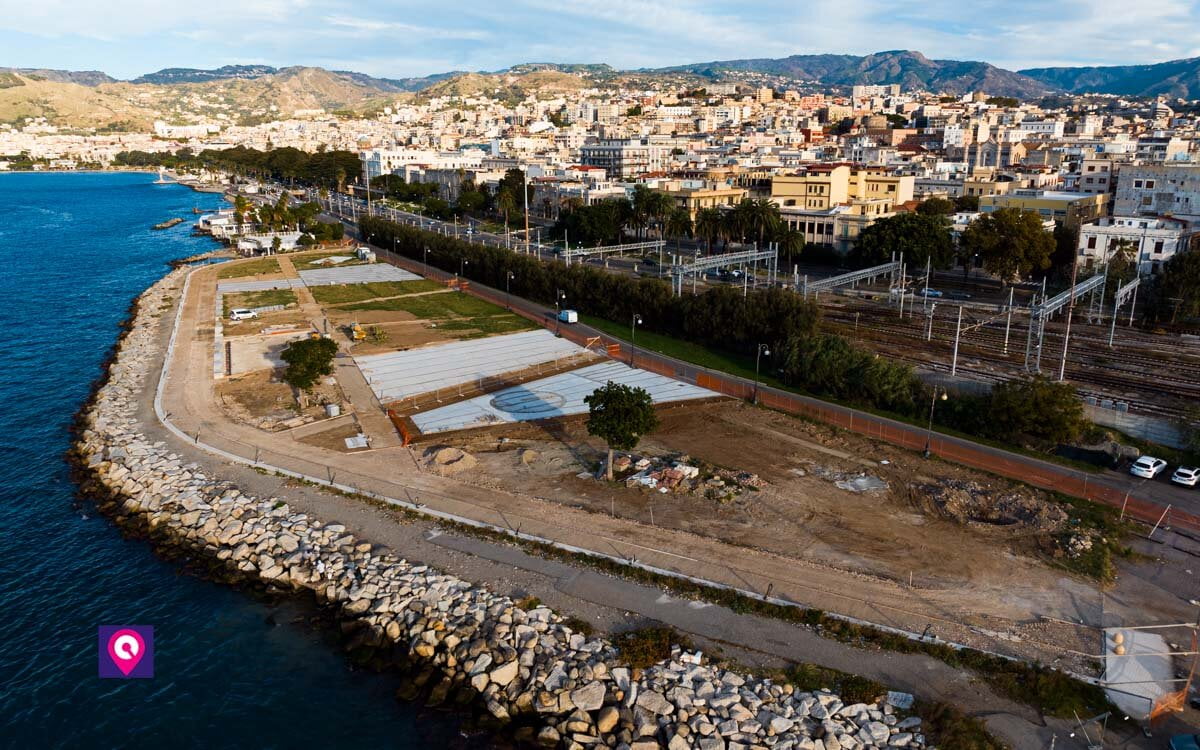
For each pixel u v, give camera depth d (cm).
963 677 4409
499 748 4206
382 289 15712
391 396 9150
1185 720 4119
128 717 4538
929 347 11056
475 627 4903
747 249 18875
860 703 4206
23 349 12162
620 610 5019
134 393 9475
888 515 6206
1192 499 6506
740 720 4122
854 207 18350
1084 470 7100
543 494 6581
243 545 5991
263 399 9075
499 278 15612
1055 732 4038
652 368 10325
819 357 9344
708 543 5756
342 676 4809
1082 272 14212
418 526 6112
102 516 6744
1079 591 5184
